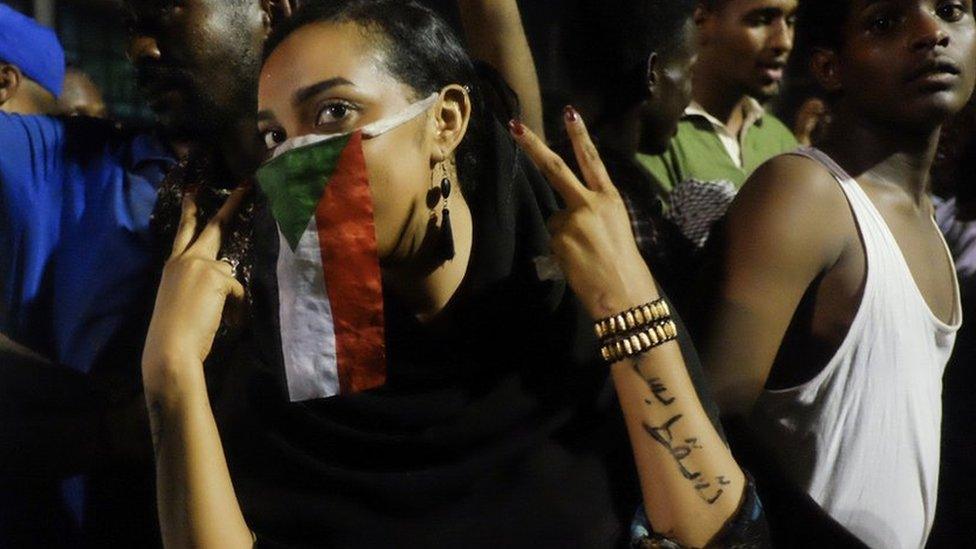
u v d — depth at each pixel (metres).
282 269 1.76
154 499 2.44
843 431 2.31
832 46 2.44
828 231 2.30
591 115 3.02
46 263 2.53
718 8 3.91
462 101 1.81
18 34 3.14
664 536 1.79
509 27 2.51
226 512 1.74
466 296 1.84
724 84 3.96
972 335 2.88
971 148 2.98
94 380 2.40
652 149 3.18
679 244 2.59
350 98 1.73
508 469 1.82
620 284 1.80
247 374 1.89
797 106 5.70
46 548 2.46
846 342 2.29
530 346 1.86
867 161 2.40
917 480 2.36
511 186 1.87
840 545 2.27
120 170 2.58
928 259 2.43
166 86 2.50
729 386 2.26
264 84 1.77
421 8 1.83
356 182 1.72
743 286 2.28
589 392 1.86
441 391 1.83
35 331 2.51
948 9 2.38
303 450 1.84
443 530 1.79
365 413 1.82
